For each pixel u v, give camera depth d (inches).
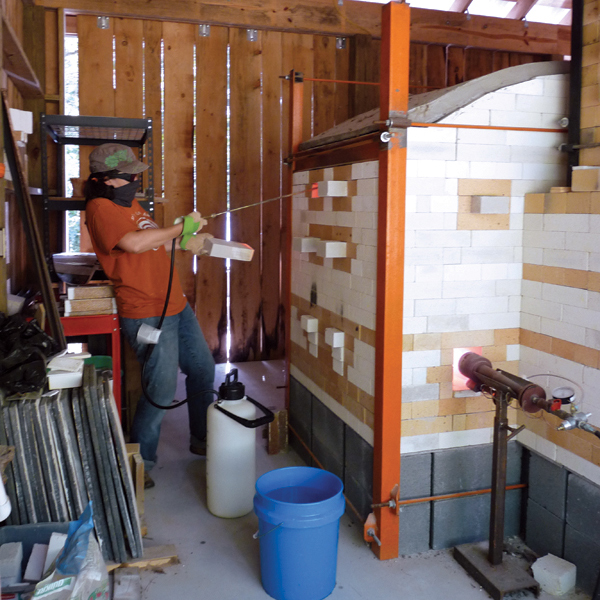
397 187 83.5
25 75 139.8
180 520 101.3
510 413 95.2
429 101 87.0
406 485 90.8
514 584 82.2
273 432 125.4
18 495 80.0
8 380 78.8
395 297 85.4
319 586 80.3
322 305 110.2
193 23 178.7
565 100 91.4
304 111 192.5
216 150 185.9
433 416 91.0
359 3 188.1
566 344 84.7
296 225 124.2
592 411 80.7
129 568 86.2
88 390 82.1
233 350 196.4
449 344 90.6
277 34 186.4
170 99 180.2
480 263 90.5
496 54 209.6
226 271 192.1
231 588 83.7
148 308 109.1
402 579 85.7
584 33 84.9
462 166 87.5
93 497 84.6
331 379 107.3
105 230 101.4
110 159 104.3
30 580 73.1
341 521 100.7
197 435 126.8
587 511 82.0
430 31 195.9
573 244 82.7
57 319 97.7
